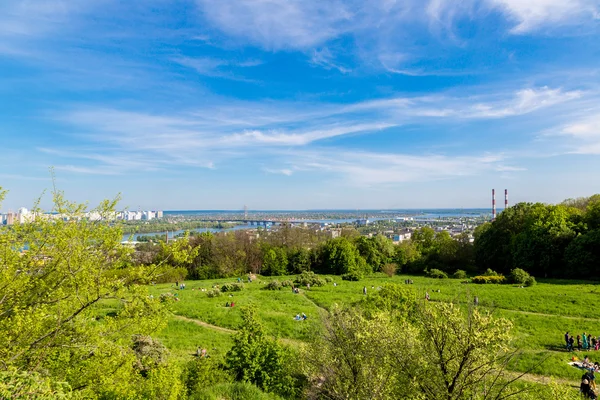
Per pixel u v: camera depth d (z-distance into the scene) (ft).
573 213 252.21
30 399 27.12
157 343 81.15
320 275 282.56
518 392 40.37
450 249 294.66
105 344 42.24
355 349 53.83
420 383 43.80
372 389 48.73
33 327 36.32
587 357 83.46
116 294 42.45
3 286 36.65
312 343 66.49
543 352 87.56
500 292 168.66
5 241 37.63
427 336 44.86
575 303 142.10
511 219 270.26
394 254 321.73
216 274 292.20
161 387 54.24
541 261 230.07
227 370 72.64
